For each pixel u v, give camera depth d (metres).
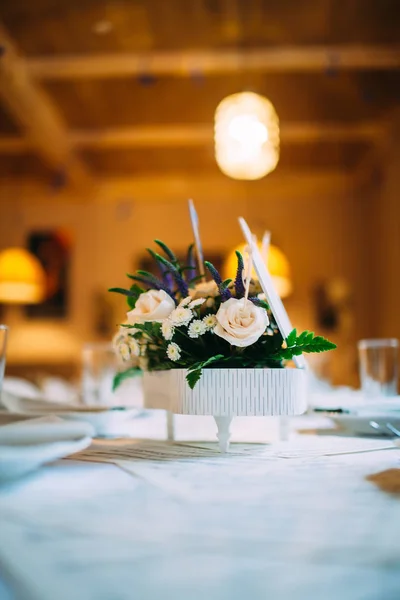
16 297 7.19
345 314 8.67
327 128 6.90
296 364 1.15
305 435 1.41
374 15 4.80
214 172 8.48
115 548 0.52
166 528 0.58
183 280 1.16
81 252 9.05
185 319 1.06
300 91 6.07
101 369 2.03
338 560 0.50
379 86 5.93
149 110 6.54
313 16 4.82
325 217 8.88
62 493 0.74
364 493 0.73
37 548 0.53
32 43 5.21
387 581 0.46
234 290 1.12
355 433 1.39
